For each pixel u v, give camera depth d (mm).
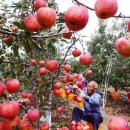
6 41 2719
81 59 2723
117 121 1447
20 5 3637
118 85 14797
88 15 1523
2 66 3707
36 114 2432
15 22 2258
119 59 14898
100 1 1475
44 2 1997
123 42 1573
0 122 2004
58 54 4516
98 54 15016
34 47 2572
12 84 2193
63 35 2686
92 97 6527
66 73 4004
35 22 1930
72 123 4191
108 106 14562
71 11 1504
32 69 4152
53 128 4906
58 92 3959
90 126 6648
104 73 14617
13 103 2010
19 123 2207
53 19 1663
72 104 9594
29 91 4137
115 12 1489
